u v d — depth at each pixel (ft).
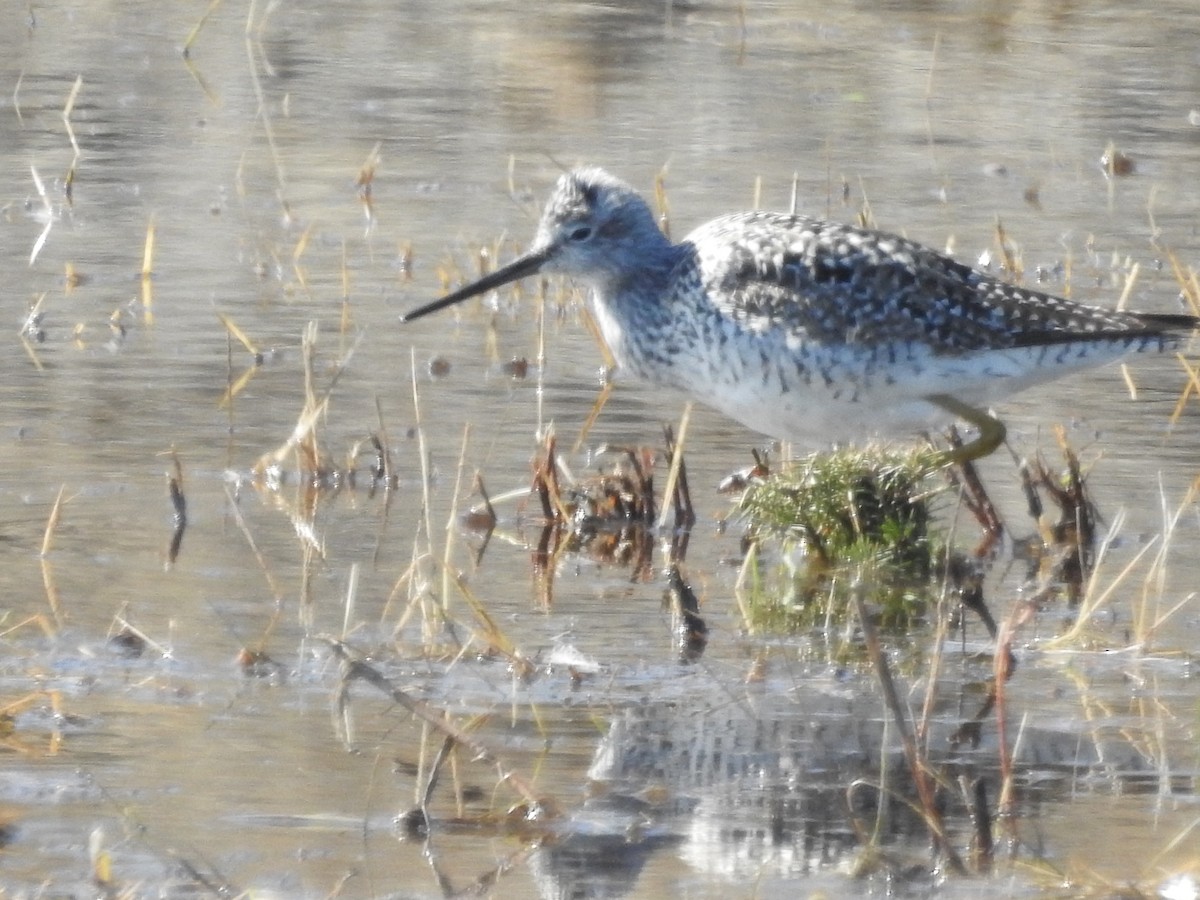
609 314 42.65
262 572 38.11
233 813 27.81
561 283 57.82
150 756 29.60
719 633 36.58
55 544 39.04
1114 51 86.33
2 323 52.90
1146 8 94.02
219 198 65.21
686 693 33.27
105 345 51.67
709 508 43.86
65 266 57.88
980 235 61.57
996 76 82.23
